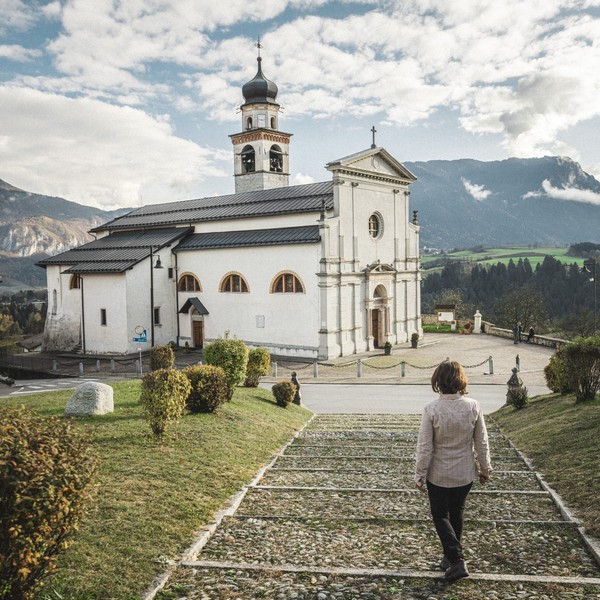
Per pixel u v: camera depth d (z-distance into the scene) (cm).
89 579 645
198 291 4959
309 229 4462
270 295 4528
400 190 4988
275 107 5691
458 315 7762
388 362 4084
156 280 4931
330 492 1047
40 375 4147
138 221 5812
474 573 662
